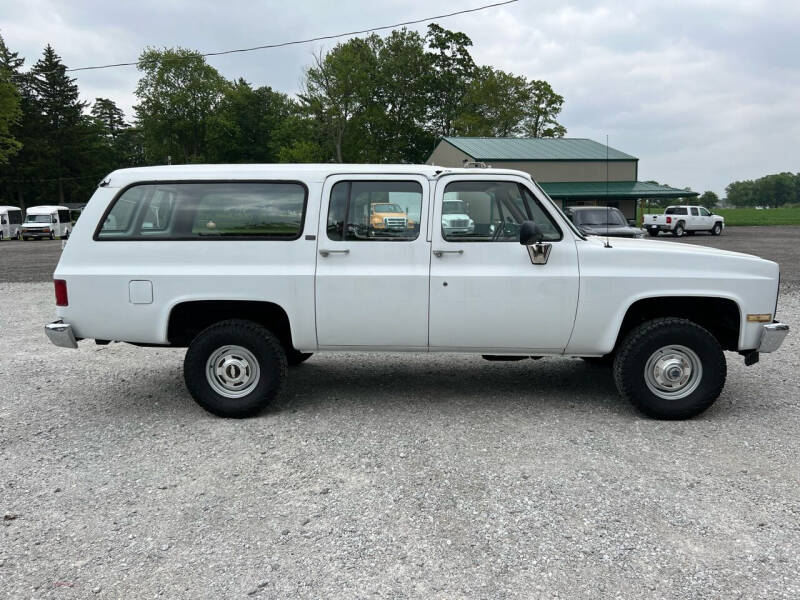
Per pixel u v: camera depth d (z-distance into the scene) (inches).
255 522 131.9
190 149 3080.7
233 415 194.9
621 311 186.7
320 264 189.3
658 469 155.9
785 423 189.3
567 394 220.2
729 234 1483.8
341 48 2295.8
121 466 161.9
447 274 186.5
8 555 120.5
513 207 189.3
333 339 192.4
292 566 115.5
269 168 193.2
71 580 111.9
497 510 135.6
